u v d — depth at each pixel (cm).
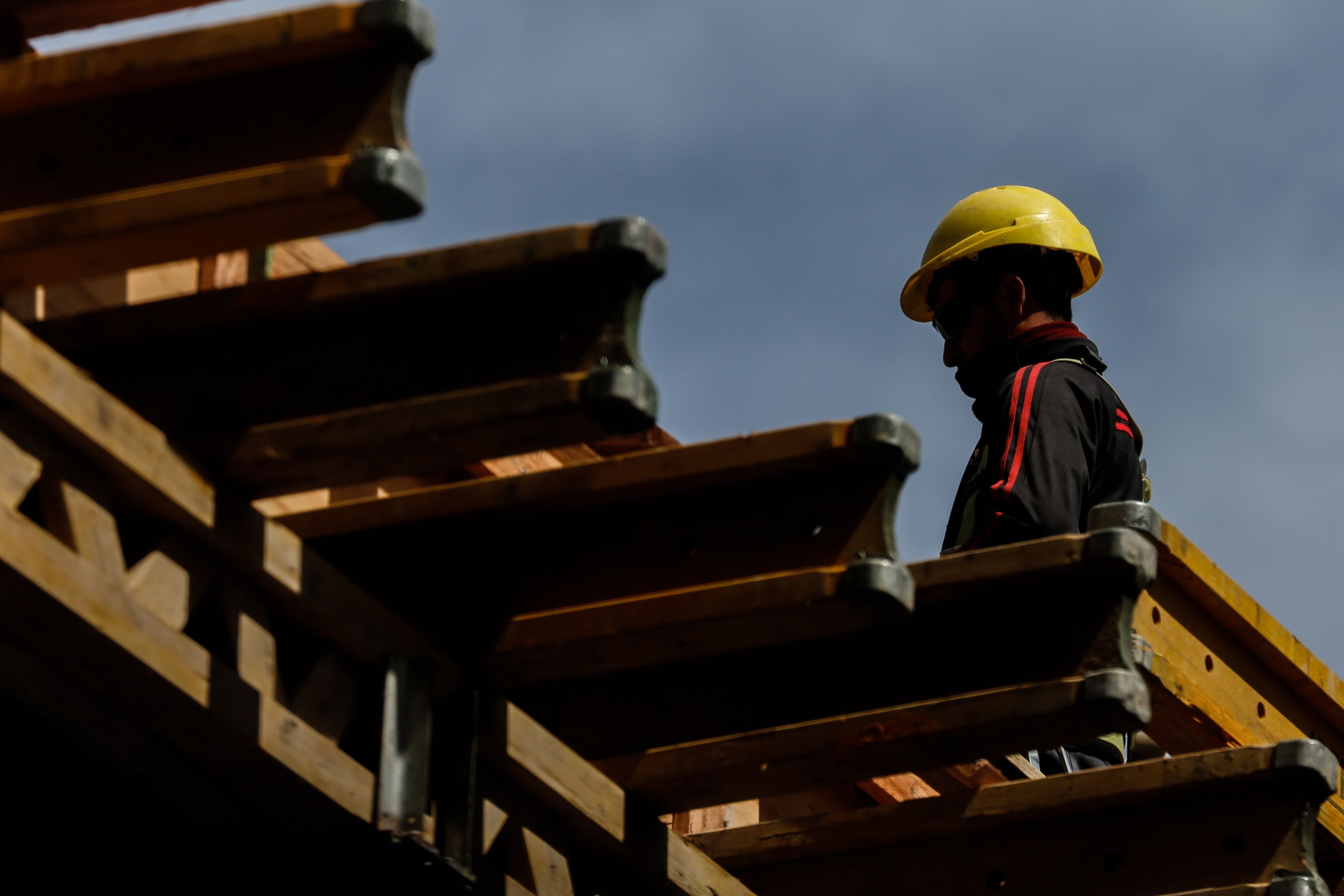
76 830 1416
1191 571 1861
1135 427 1923
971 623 1416
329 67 1123
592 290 1206
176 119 1147
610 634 1339
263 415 1239
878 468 1302
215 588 1210
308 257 1741
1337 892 2100
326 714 1273
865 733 1402
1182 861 1580
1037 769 2145
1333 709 2061
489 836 1371
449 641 1391
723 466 1319
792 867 1742
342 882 1373
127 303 1427
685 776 1449
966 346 2120
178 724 1184
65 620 1088
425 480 1848
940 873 1678
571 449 2073
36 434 1095
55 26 1223
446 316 1233
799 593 1283
